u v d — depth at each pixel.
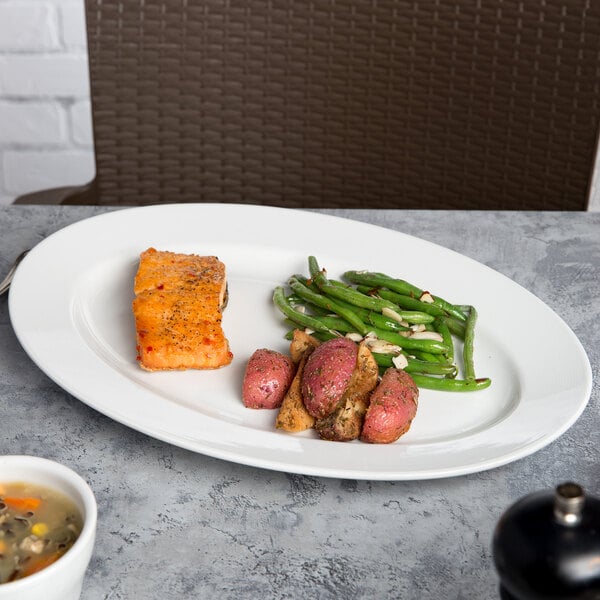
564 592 0.62
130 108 1.31
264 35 1.29
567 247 1.08
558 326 0.94
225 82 1.31
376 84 1.31
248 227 1.06
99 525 0.77
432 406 0.88
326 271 1.02
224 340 0.90
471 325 0.94
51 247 0.99
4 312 0.95
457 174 1.34
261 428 0.85
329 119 1.33
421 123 1.33
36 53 1.68
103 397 0.84
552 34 1.27
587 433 0.86
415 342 0.93
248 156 1.34
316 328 0.94
